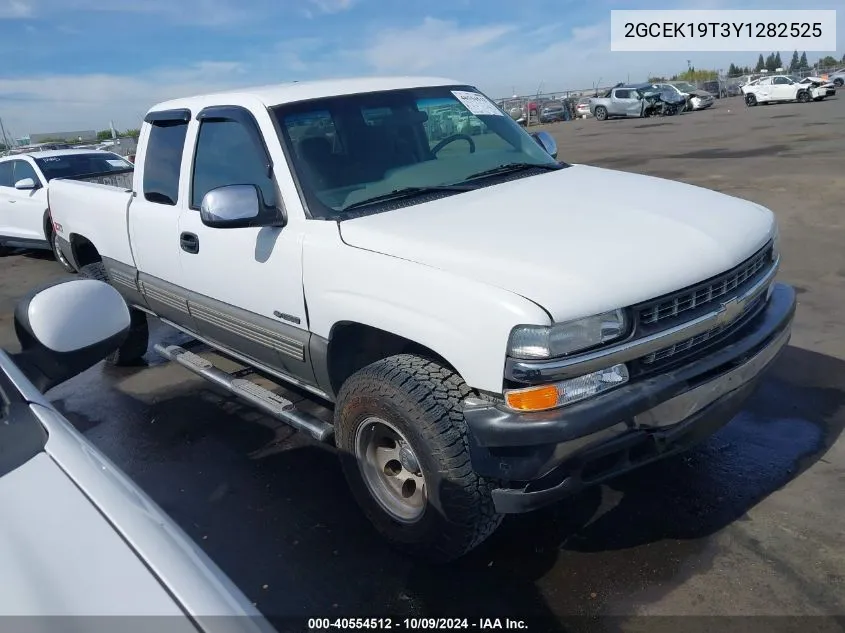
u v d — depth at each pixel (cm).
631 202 326
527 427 245
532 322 241
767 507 328
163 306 456
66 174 1009
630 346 255
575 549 309
